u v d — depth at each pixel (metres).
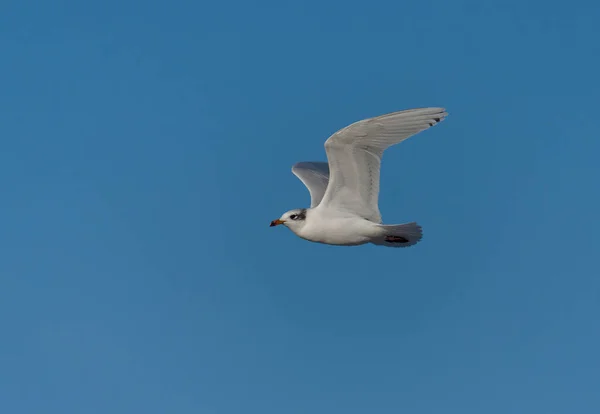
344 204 12.88
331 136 12.28
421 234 12.76
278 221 13.20
